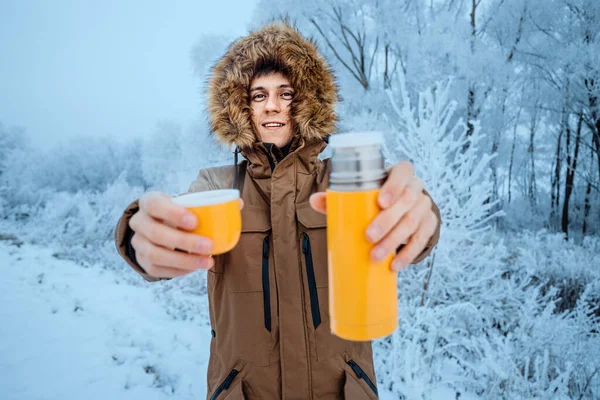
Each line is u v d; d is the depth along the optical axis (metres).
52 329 3.80
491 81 6.47
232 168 1.53
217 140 1.62
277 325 1.20
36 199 17.94
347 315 0.64
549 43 7.37
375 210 0.63
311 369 1.18
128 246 0.92
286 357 1.17
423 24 8.04
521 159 11.45
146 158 8.55
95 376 2.88
